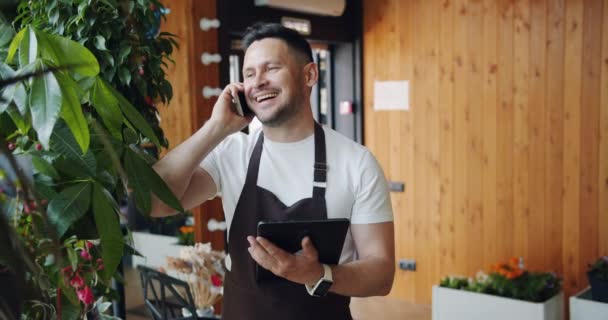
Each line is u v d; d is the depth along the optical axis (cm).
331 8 479
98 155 111
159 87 230
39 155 107
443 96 481
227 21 421
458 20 470
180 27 393
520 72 446
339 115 532
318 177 176
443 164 485
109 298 164
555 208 436
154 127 230
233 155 184
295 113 173
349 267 163
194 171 175
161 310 278
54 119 91
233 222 180
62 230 101
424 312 484
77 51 103
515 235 455
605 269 384
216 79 412
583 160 423
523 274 412
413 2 489
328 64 527
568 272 433
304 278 152
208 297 299
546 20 433
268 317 176
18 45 103
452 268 487
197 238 394
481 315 408
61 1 184
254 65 169
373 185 177
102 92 112
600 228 419
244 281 179
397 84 502
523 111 446
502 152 457
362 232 178
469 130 471
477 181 470
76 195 105
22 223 104
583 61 420
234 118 168
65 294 128
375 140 519
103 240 105
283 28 172
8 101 95
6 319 85
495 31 454
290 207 175
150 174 116
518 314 393
